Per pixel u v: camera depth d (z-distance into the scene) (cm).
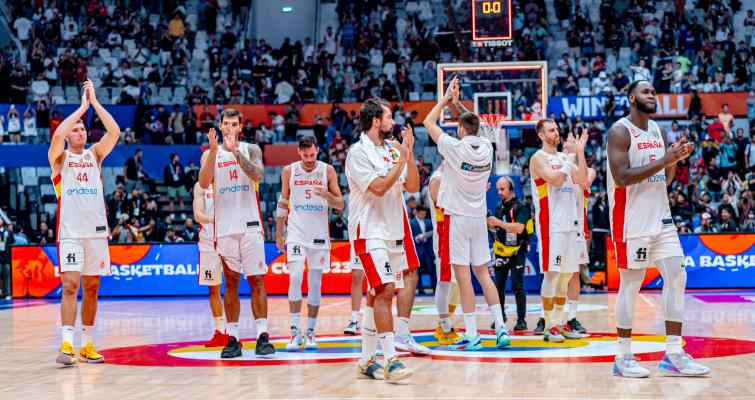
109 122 698
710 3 2434
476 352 686
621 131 564
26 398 499
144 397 494
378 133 566
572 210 756
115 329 958
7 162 1847
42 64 2298
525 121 1387
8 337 901
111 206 1833
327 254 757
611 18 2364
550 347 715
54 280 1539
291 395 490
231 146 658
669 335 560
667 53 2270
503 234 859
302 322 996
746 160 1906
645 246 556
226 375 579
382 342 541
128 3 2538
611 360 628
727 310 1060
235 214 675
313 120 2111
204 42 2511
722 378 534
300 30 2678
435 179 774
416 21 2456
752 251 1438
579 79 2220
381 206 560
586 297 1305
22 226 1942
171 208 1872
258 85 2266
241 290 1506
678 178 1862
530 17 2395
